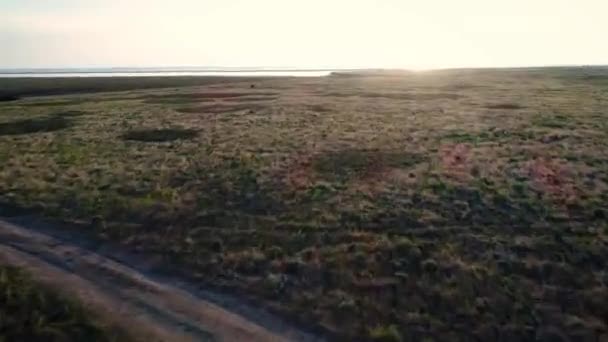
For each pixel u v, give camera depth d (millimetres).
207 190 27484
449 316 15867
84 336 13938
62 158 35594
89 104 74938
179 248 20406
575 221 22453
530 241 20578
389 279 17875
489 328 15188
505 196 25531
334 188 27375
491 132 43688
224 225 22812
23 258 19062
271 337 14383
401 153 35562
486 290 17141
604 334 15023
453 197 25688
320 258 19391
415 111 60906
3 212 24656
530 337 14922
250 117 55875
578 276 17969
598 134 41594
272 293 17031
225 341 13930
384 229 22000
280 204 25172
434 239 20891
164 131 46531
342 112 60250
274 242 20984
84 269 18391
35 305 15422
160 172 31250
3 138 44219
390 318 15719
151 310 15469
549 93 89188
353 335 14891
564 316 15812
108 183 28953
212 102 75562
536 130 44312
